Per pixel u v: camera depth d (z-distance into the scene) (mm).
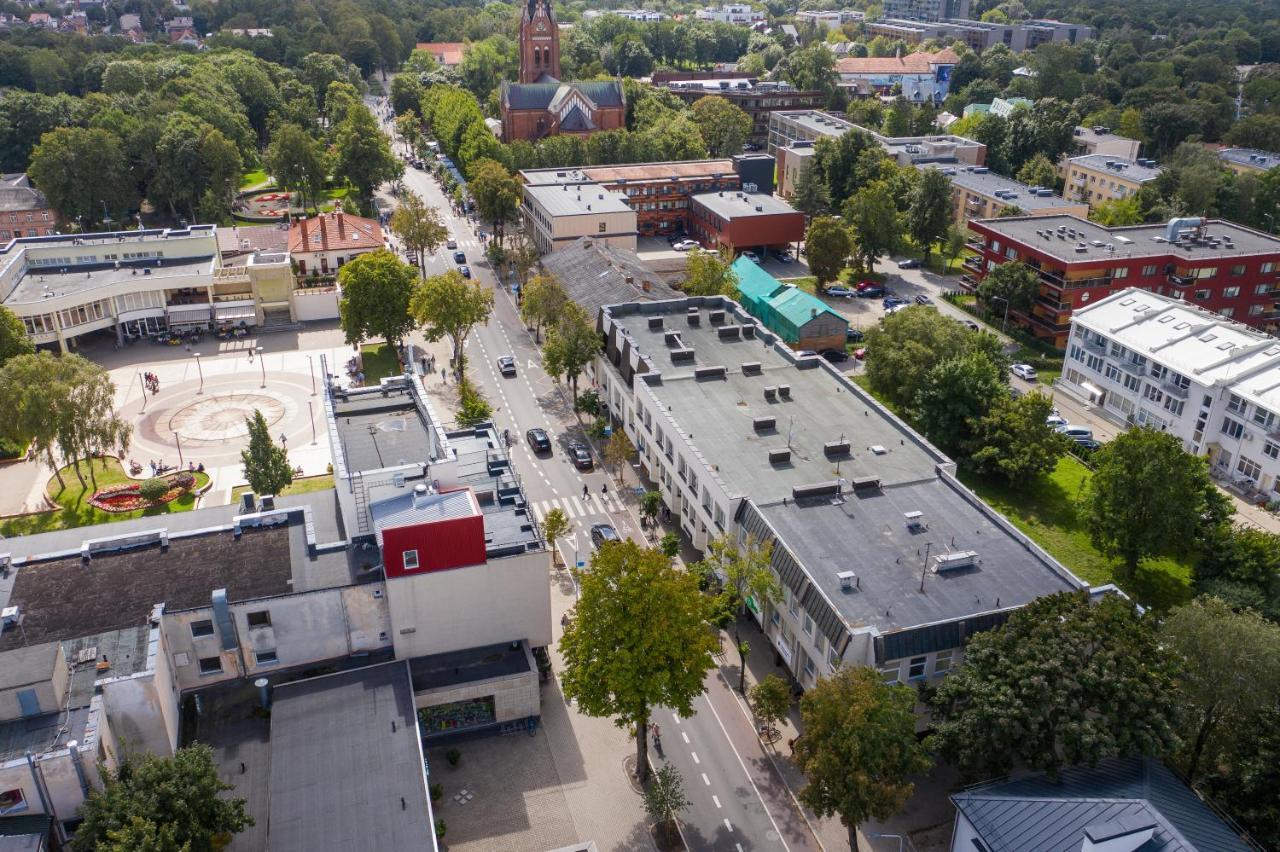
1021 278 162000
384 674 76188
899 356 128875
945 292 186875
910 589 77438
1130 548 97438
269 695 75125
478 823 71125
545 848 69125
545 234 193375
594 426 128500
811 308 157375
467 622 79375
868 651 71625
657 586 68938
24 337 133375
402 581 75625
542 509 112125
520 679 77625
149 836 54812
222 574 77688
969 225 180500
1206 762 69375
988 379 120188
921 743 67438
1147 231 171625
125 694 64188
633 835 70562
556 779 75375
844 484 91875
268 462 102125
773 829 71312
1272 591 89938
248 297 164250
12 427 106688
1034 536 108875
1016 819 60562
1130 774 62500
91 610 72875
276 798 64500
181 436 127938
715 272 158250
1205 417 122625
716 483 91500
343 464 82438
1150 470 94062
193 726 72625
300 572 78062
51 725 61188
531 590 79750
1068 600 70000
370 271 146625
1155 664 65625
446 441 88375
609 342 128375
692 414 105875
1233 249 160750
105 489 114188
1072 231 170875
